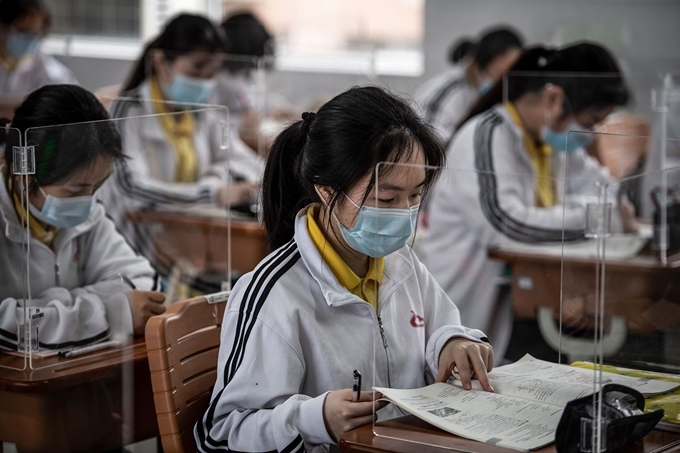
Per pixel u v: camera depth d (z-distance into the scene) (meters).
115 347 1.95
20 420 1.78
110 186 2.10
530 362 1.62
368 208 1.44
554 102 2.90
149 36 5.96
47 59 4.05
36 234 1.83
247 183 3.39
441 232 2.82
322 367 1.51
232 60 3.58
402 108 1.49
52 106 1.93
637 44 5.69
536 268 2.62
